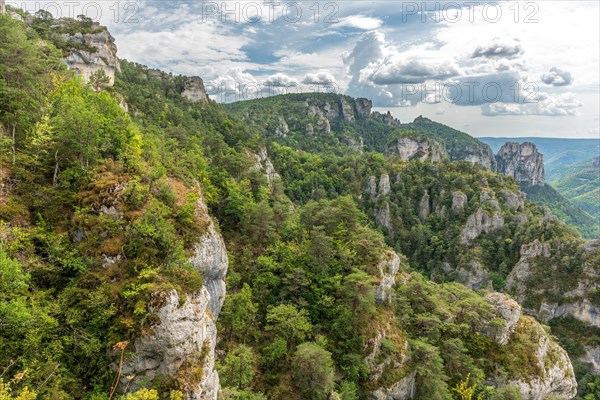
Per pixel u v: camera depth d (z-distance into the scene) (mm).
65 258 30406
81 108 38469
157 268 31062
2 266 23906
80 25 106938
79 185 35875
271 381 47312
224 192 78250
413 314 67062
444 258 142875
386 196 166250
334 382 49250
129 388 27406
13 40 44094
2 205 31391
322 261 60344
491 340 66562
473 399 57656
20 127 39188
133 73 146250
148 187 36781
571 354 103875
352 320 54500
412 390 57094
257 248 69875
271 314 52719
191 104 156375
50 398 23703
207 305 33406
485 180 161250
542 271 119125
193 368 29406
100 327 28312
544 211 159000
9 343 24438
